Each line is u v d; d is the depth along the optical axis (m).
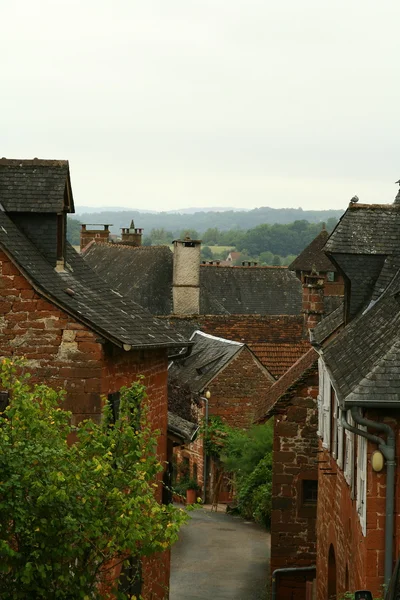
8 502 34.81
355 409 45.91
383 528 46.72
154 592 63.78
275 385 101.12
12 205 58.72
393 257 64.19
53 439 37.34
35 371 55.09
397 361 46.22
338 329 68.69
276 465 86.94
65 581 35.88
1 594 35.31
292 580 85.00
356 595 38.50
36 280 55.00
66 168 60.03
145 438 39.72
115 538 36.06
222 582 85.50
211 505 129.12
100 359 54.88
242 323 155.88
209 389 130.62
